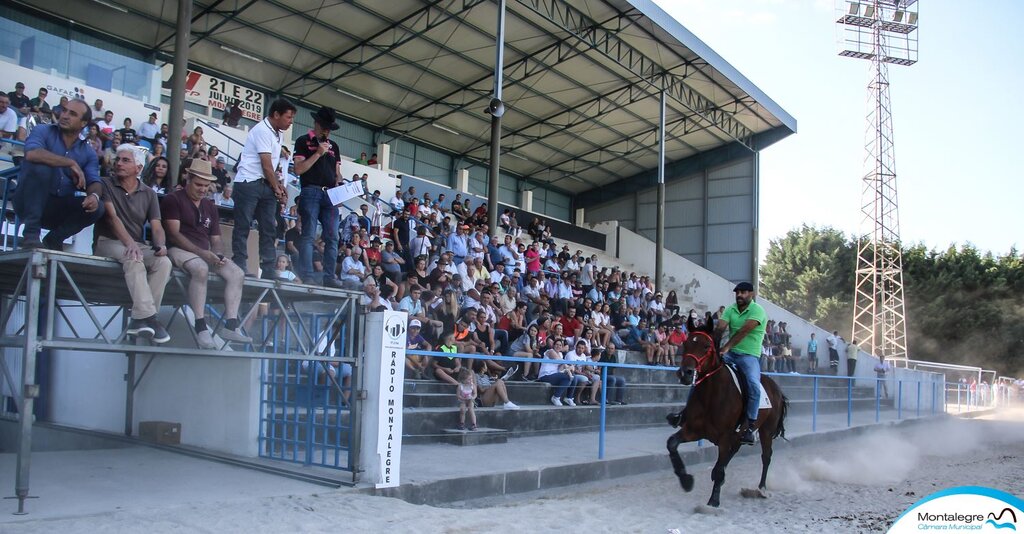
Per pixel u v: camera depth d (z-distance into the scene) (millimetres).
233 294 7879
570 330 18641
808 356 32188
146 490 7676
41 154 6906
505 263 23219
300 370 9883
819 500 10078
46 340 6625
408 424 12023
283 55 25656
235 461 9383
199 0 22000
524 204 38156
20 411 6457
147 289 7211
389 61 26875
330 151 9094
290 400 10336
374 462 8320
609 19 25953
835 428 18844
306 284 8461
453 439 12234
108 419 12016
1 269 7625
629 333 23031
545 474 10180
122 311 11391
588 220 41750
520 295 21547
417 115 31078
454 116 31469
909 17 40000
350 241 17203
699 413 9320
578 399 15766
